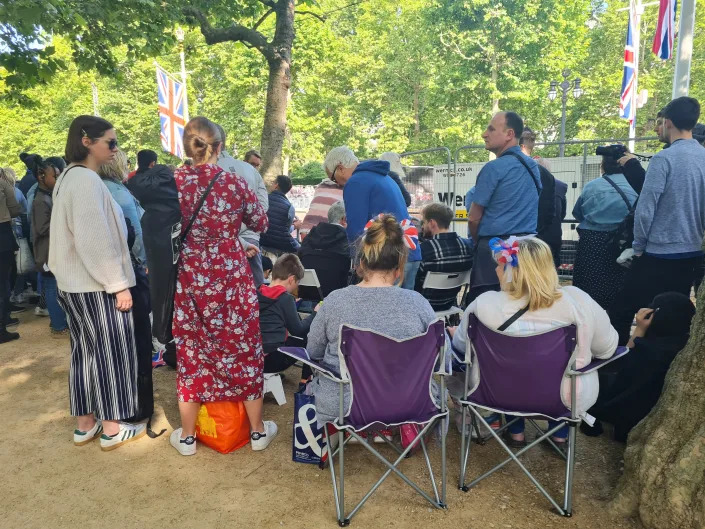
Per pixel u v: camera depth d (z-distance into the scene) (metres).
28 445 3.21
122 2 7.22
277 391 3.80
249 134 28.02
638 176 4.04
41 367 4.60
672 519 2.18
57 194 2.81
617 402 3.06
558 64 26.27
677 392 2.31
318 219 6.65
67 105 33.78
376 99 29.95
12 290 6.71
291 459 3.04
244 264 2.98
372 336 2.32
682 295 2.96
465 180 8.75
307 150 27.83
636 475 2.36
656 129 3.53
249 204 2.95
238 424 3.10
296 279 3.76
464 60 26.69
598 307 2.47
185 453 3.06
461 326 2.77
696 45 27.61
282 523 2.44
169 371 4.50
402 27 29.83
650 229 3.35
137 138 31.89
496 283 3.50
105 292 2.92
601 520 2.42
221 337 2.92
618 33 29.41
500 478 2.81
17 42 6.09
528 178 3.51
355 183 3.72
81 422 3.19
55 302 5.36
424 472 2.89
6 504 2.60
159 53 8.52
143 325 3.24
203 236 2.83
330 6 31.00
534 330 2.37
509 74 26.03
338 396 2.47
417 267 3.91
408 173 11.90
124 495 2.67
